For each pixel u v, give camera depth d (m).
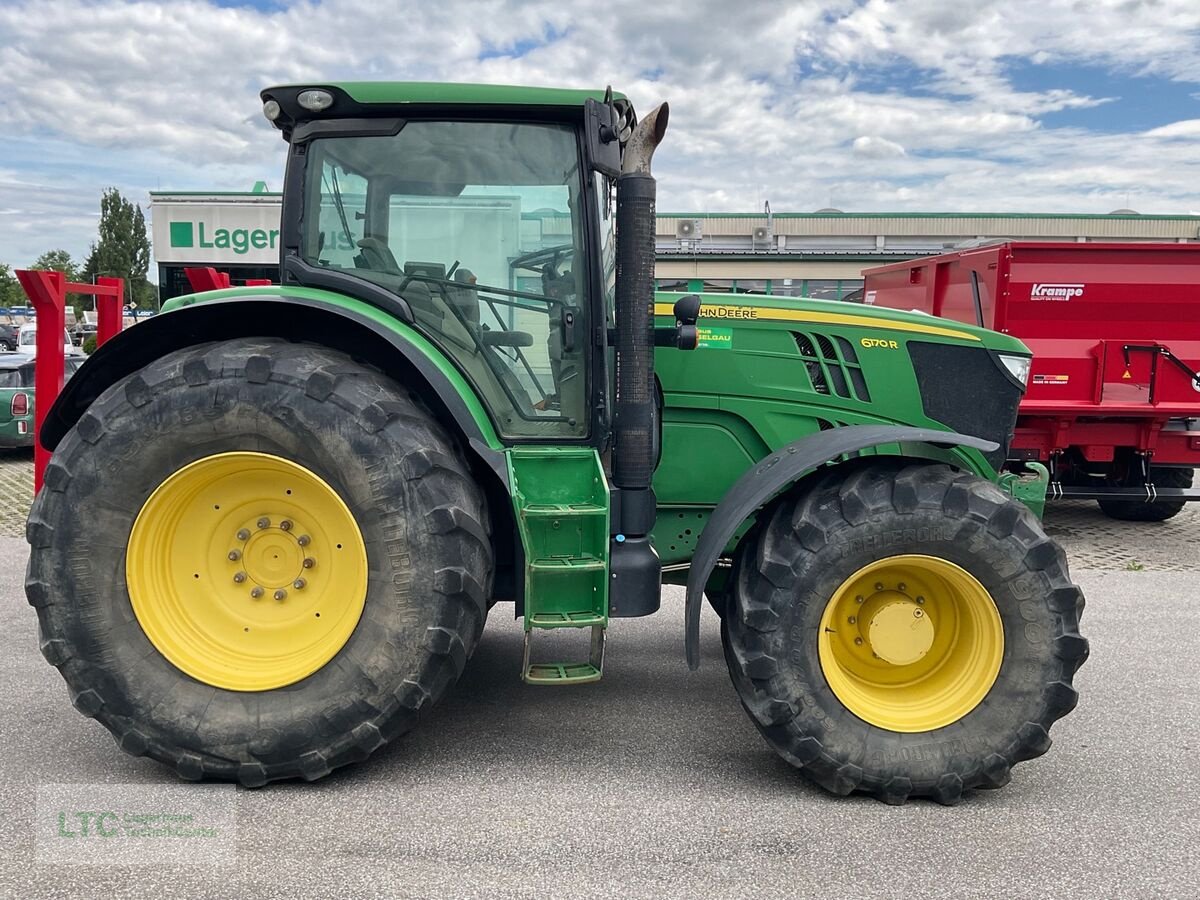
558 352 3.25
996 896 2.43
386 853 2.58
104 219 73.00
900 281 8.89
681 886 2.44
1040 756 3.10
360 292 3.15
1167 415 7.16
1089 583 5.99
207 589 3.05
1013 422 3.75
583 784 3.02
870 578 3.09
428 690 2.90
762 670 2.90
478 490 3.04
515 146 3.16
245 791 2.94
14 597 5.12
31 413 10.65
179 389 2.87
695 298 3.30
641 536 3.14
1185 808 2.94
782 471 3.06
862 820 2.82
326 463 2.86
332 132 3.13
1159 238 27.80
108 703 2.90
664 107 2.95
